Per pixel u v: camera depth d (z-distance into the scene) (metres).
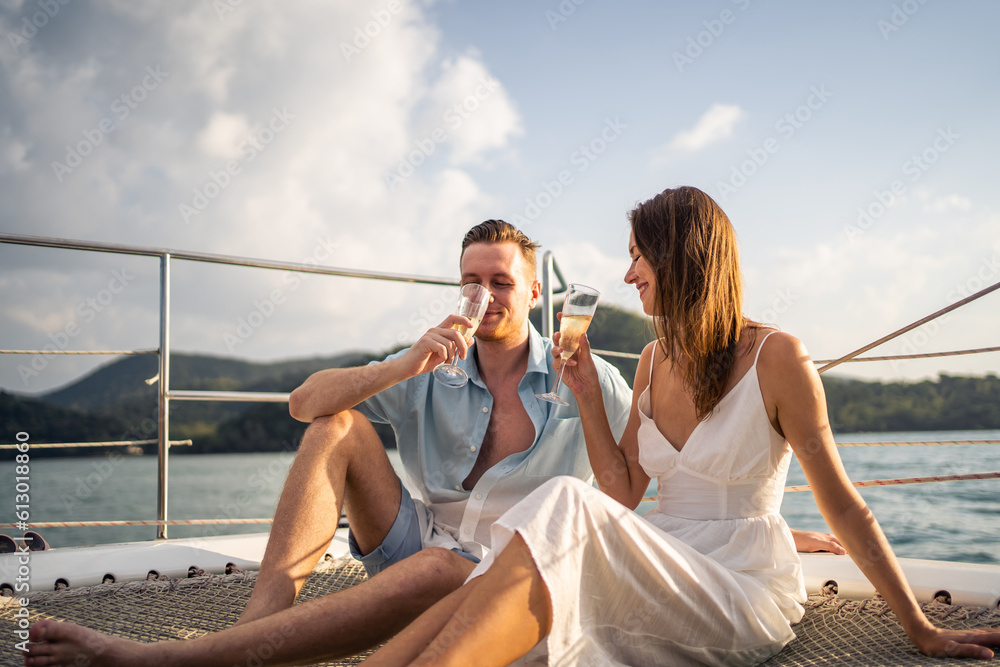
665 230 1.26
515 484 1.47
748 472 1.18
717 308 1.21
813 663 1.11
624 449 1.43
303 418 1.32
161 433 2.06
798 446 1.15
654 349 1.40
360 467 1.31
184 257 2.18
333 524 1.21
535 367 1.54
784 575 1.18
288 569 1.12
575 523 0.94
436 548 1.15
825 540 1.62
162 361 2.11
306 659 0.99
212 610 1.48
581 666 0.94
